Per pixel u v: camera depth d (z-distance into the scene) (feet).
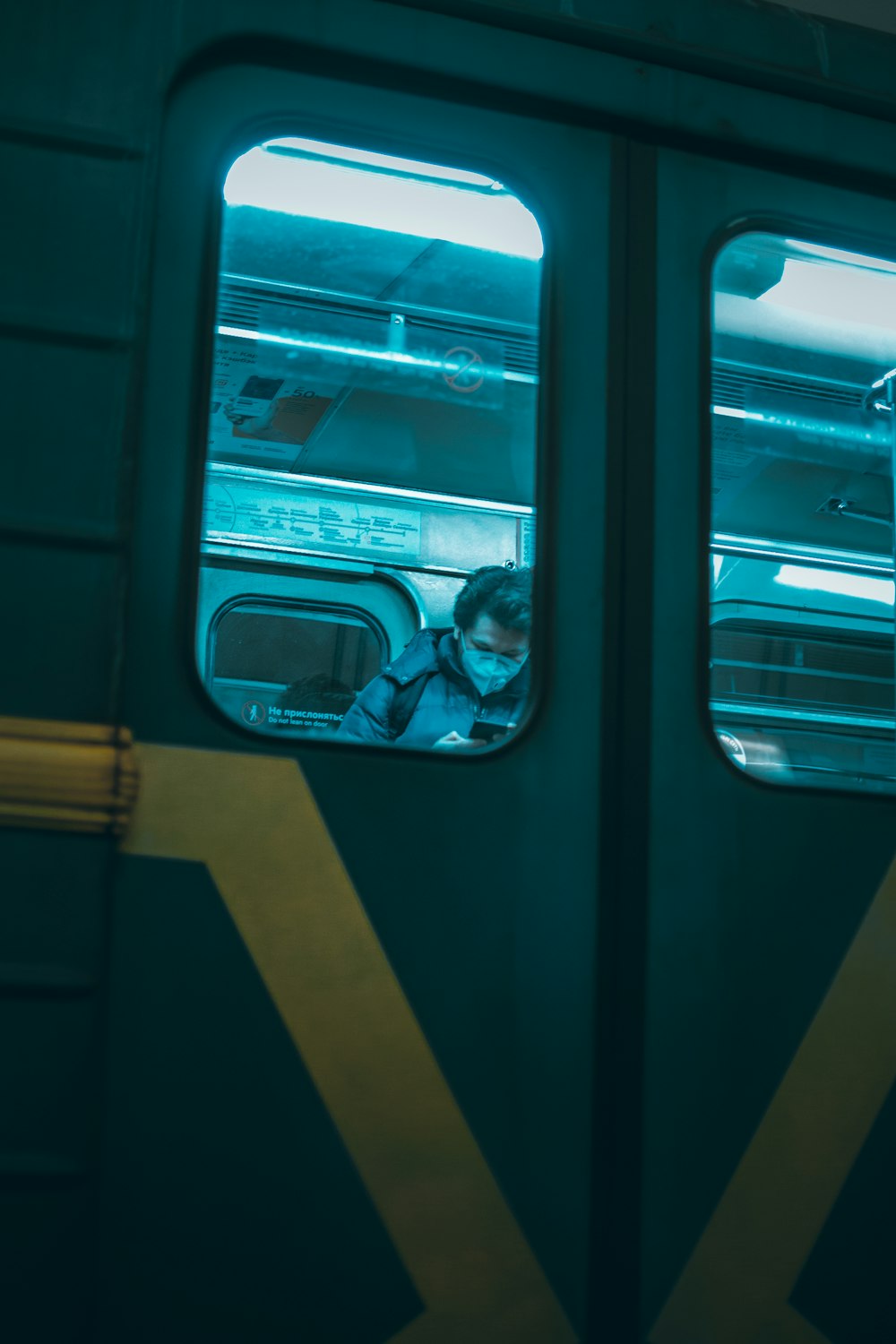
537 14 7.52
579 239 7.64
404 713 10.97
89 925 6.07
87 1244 5.93
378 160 7.37
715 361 9.98
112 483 6.43
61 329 6.47
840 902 7.49
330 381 9.84
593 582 7.34
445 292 8.54
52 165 6.59
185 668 6.56
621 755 7.22
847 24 8.33
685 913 7.18
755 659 13.44
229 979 6.37
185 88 7.02
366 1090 6.49
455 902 6.77
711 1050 7.09
